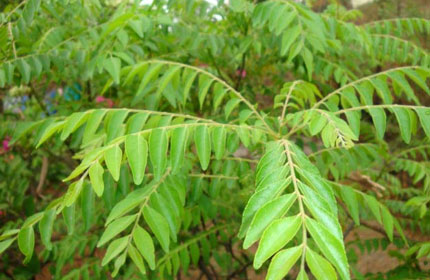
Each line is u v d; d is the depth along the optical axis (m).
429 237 0.51
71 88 0.60
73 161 0.69
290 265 0.12
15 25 0.38
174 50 0.49
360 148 0.40
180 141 0.22
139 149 0.21
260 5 0.35
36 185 0.87
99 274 0.43
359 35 0.41
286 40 0.33
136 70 0.34
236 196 0.46
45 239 0.24
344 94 0.30
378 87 0.30
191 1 0.42
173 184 0.27
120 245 0.23
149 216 0.23
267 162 0.19
